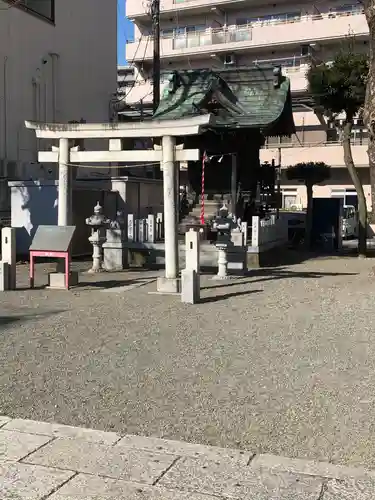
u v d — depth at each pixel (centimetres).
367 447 402
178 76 2006
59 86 2347
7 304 936
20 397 504
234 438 418
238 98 1884
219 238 1241
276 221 1833
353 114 1892
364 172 3616
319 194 3753
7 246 1084
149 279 1245
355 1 3931
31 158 2153
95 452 387
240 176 1944
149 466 365
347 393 511
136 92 4250
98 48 2658
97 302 957
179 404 487
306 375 563
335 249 2088
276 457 380
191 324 789
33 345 677
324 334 730
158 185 2022
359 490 335
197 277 961
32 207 1697
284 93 1866
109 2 2747
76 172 1994
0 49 1983
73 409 475
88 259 1689
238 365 598
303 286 1129
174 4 4372
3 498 327
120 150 1131
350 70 1789
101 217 1360
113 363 605
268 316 843
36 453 385
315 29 3906
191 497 327
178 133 1052
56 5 2316
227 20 4362
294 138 3766
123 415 462
